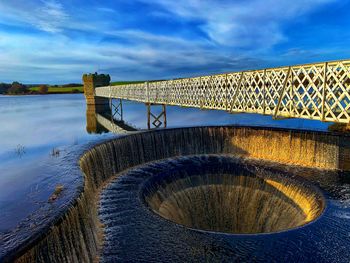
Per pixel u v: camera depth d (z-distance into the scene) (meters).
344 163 20.45
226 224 19.22
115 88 57.03
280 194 19.06
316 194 16.64
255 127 25.36
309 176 19.50
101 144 19.77
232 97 19.98
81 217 10.87
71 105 87.69
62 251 8.80
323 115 13.56
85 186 12.58
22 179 13.61
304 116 14.78
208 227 18.73
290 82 15.48
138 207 14.62
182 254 10.81
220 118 48.38
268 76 16.88
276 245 11.38
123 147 21.67
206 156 25.42
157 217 13.56
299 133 22.41
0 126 42.50
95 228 12.23
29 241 7.55
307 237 11.97
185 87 27.12
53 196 11.14
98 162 18.80
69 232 9.49
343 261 10.48
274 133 23.86
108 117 58.75
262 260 10.47
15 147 26.81
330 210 14.52
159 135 24.56
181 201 19.16
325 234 12.20
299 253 10.88
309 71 14.16
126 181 18.77
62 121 49.56
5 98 132.88
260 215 18.88
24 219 9.16
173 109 74.88
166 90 31.59
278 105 16.28
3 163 19.56
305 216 15.82
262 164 22.56
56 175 13.91
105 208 14.59
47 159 16.72
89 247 10.73
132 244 11.38
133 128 41.75
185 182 20.42
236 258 10.58
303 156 22.38
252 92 18.23
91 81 85.50
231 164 22.72
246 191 20.42
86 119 53.06
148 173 20.48
